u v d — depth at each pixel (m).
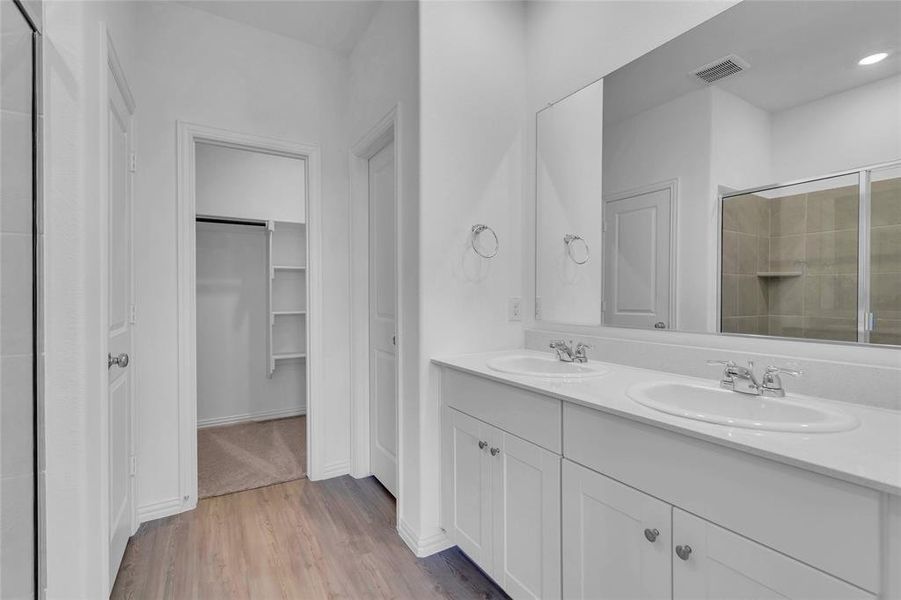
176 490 2.26
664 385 1.35
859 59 1.13
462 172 2.00
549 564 1.33
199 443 3.23
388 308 2.46
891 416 1.02
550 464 1.33
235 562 1.84
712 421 0.96
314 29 2.52
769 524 0.82
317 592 1.66
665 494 1.01
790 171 1.25
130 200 2.01
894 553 0.68
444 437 1.90
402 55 2.06
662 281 1.60
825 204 1.19
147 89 2.20
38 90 1.15
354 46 2.68
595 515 1.18
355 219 2.69
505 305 2.16
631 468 1.08
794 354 1.25
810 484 0.77
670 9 1.57
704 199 1.47
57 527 1.20
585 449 1.21
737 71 1.38
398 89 2.10
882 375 1.06
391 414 2.46
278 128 2.56
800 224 1.24
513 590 1.49
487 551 1.61
